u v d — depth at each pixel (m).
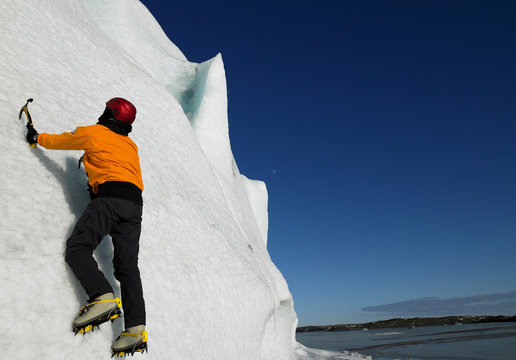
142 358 2.29
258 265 6.48
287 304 8.32
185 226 3.91
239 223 7.72
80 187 2.69
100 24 8.80
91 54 4.70
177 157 5.25
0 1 3.59
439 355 14.05
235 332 3.91
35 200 2.23
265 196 13.79
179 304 2.99
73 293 1.99
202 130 8.63
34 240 2.02
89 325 1.78
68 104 3.45
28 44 3.56
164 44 10.73
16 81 2.98
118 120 2.27
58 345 1.75
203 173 6.05
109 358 1.99
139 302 1.91
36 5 4.19
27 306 1.75
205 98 9.05
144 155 4.21
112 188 1.99
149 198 3.62
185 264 3.41
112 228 2.00
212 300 3.55
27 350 1.62
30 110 2.86
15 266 1.82
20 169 2.31
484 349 17.36
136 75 5.54
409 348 19.78
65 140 2.15
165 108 5.75
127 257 1.96
